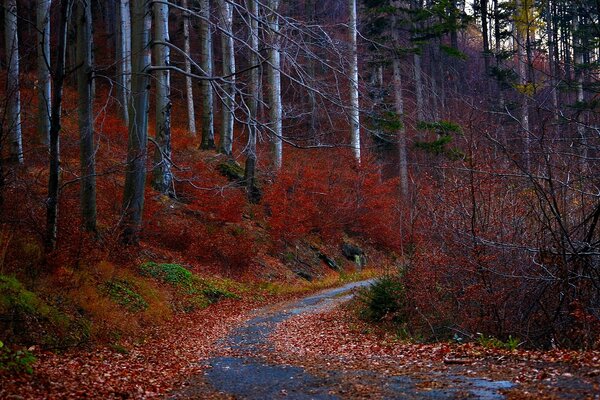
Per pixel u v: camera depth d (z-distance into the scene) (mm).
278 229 26797
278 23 14273
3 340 8836
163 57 21422
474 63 38781
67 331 10281
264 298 21391
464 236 12305
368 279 28469
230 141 30172
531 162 11586
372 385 7148
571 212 11562
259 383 7883
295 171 28875
